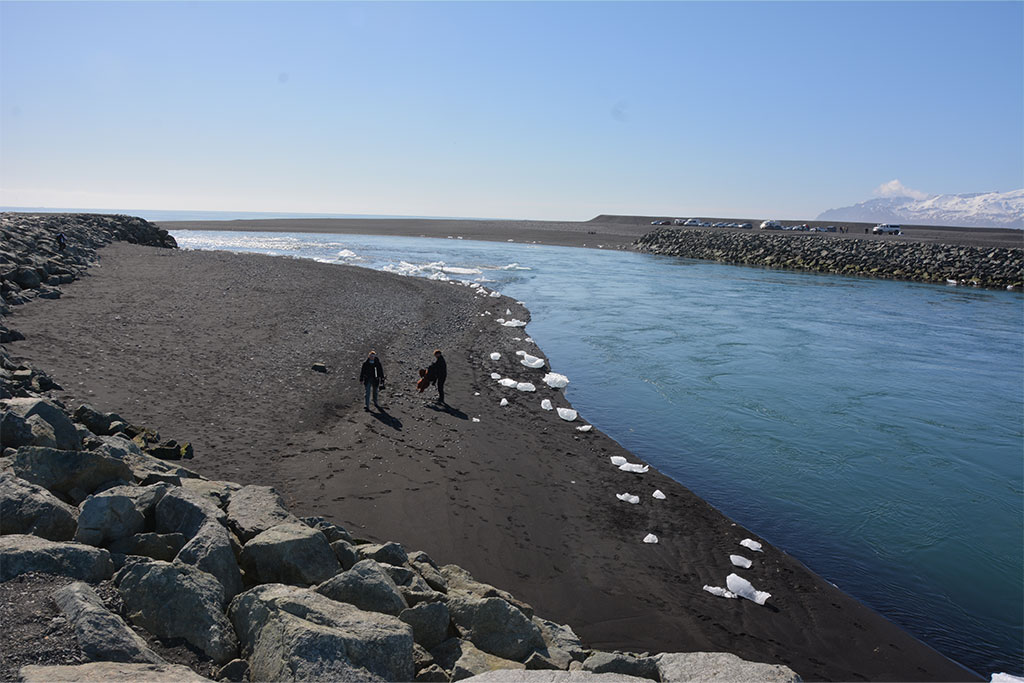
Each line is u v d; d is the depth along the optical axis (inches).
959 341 1241.4
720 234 3563.0
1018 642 379.2
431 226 5831.7
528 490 516.4
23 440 296.7
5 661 156.7
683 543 460.4
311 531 247.9
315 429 581.0
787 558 452.4
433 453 563.5
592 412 759.1
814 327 1353.3
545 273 2315.5
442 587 283.9
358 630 189.3
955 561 464.8
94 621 173.3
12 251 1040.8
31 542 203.2
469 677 200.8
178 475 339.6
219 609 199.2
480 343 1050.7
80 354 681.0
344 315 1098.1
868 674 338.6
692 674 220.5
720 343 1168.2
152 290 1098.1
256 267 1509.6
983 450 674.8
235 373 701.3
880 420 762.8
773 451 656.4
